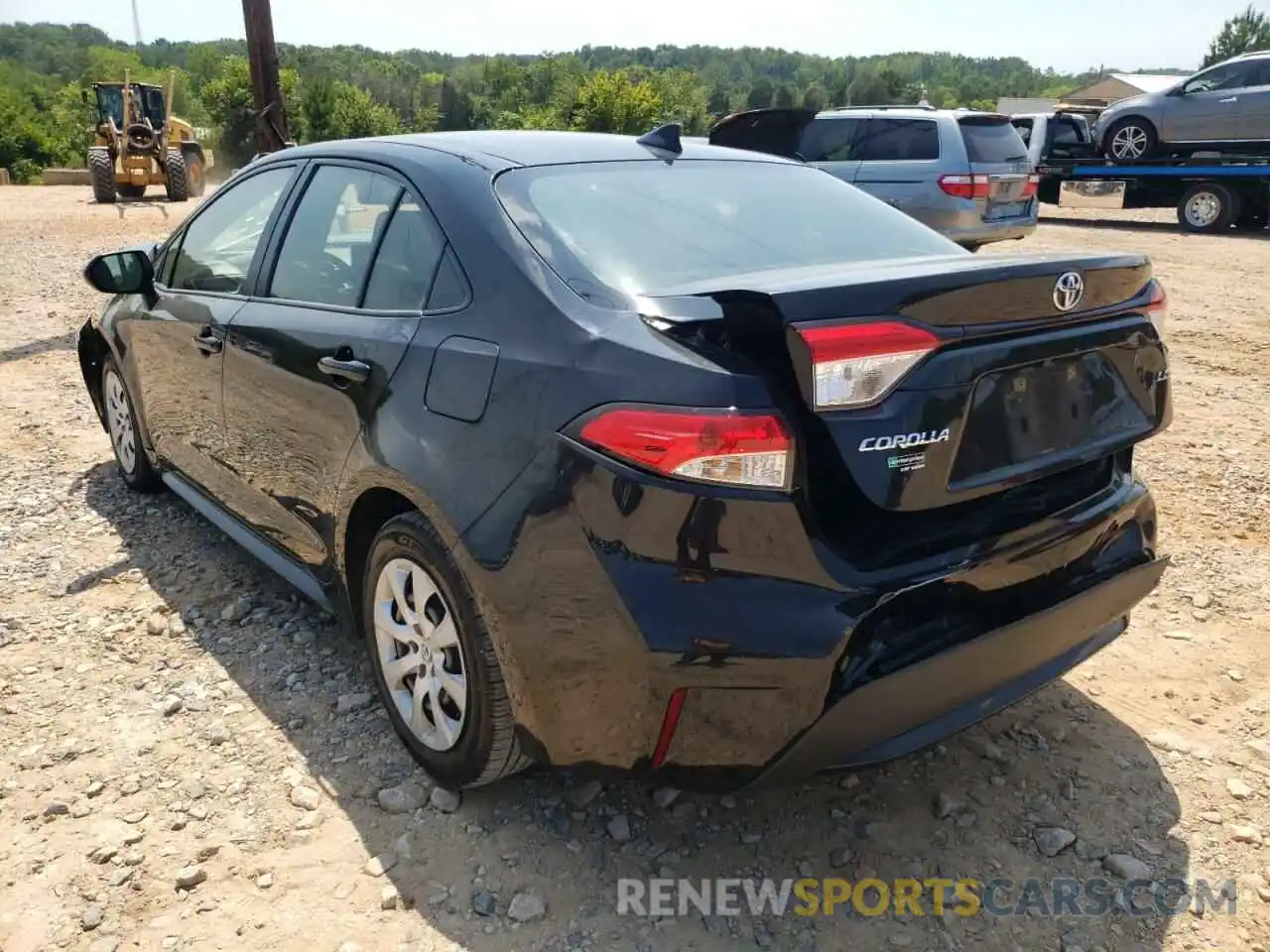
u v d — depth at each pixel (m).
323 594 3.25
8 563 4.12
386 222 2.97
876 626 2.18
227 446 3.67
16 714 3.10
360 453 2.77
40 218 17.11
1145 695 3.28
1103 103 53.72
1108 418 2.59
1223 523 4.66
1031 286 2.31
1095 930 2.35
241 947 2.26
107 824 2.63
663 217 2.81
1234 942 2.31
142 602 3.81
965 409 2.23
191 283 4.00
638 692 2.18
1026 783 2.84
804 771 2.24
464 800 2.74
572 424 2.20
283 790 2.77
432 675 2.69
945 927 2.36
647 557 2.11
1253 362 7.84
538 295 2.42
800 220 3.01
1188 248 14.79
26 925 2.31
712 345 2.15
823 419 2.10
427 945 2.28
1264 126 16.20
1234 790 2.80
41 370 7.12
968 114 10.34
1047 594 2.51
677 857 2.56
